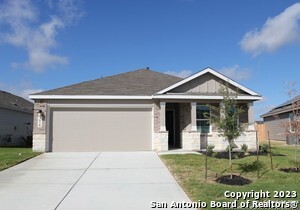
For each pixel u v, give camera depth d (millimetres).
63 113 17031
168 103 19781
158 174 10312
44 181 9336
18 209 6641
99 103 17234
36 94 16719
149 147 17344
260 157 13586
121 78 20297
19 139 28141
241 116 18500
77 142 16953
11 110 26500
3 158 13688
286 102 27953
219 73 17891
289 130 11570
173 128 19906
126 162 12742
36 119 16734
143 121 17453
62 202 7156
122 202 7172
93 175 10188
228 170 10680
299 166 11219
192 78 17688
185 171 10586
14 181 9344
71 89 17594
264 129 31594
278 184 8633
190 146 17438
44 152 16297
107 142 17109
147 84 19359
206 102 17844
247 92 17906
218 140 17922
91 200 7328
